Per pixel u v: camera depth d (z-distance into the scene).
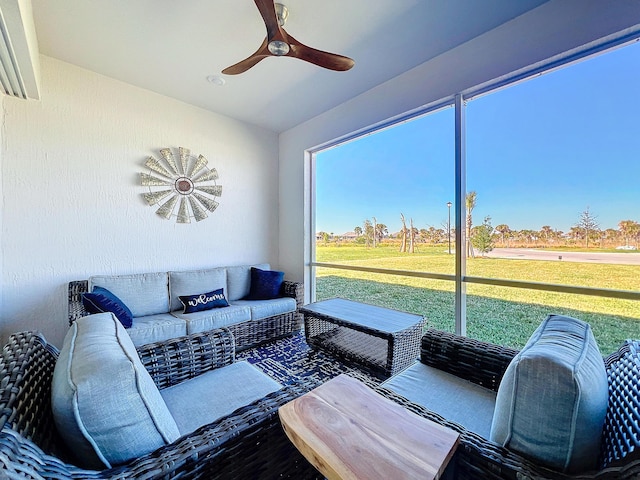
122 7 1.88
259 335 2.89
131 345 0.99
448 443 0.77
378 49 2.36
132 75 2.72
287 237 4.13
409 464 0.69
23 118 2.34
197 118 3.38
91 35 2.15
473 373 1.42
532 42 1.96
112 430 0.72
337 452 0.73
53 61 2.46
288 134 4.09
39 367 0.91
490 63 2.16
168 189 3.16
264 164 4.07
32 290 2.39
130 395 0.75
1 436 0.55
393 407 0.93
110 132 2.78
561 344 0.88
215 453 0.78
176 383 1.41
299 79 2.80
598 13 1.72
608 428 0.78
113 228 2.80
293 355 2.67
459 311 2.44
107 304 2.18
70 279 2.57
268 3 1.48
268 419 0.91
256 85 2.91
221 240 3.61
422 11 1.95
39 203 2.42
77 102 2.59
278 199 4.26
